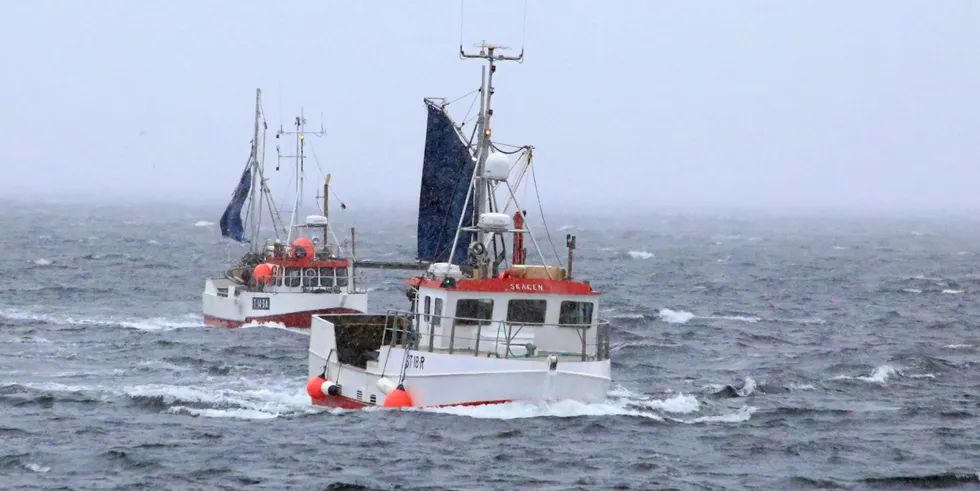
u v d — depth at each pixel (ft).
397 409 486.79
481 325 483.10
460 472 427.74
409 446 453.99
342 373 530.27
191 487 414.82
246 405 549.13
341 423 493.36
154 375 649.61
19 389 593.83
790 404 587.68
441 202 643.86
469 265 511.40
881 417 554.87
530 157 509.76
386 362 501.56
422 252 655.35
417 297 508.53
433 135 638.94
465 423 474.08
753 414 552.41
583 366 480.64
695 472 441.68
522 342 483.10
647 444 472.85
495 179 497.05
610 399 559.79
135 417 524.52
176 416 526.16
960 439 509.76
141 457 450.71
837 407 580.30
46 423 510.17
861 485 434.30
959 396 622.54
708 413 552.00
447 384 477.77
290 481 419.54
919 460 471.62
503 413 478.59
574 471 433.07
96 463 445.37
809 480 435.94
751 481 433.48
